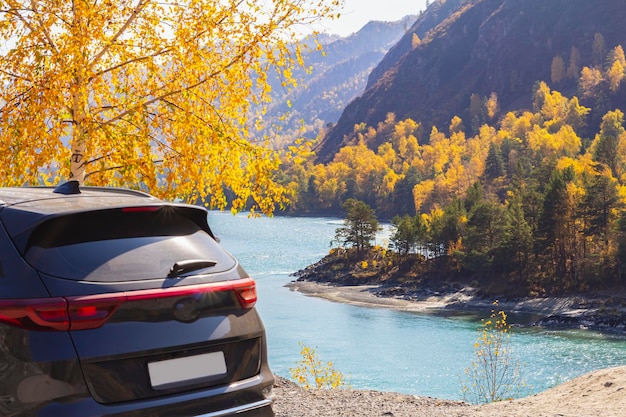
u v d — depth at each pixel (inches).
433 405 280.8
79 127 347.6
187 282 136.1
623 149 7416.3
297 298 3587.6
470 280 4183.1
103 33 342.6
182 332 132.1
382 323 2839.6
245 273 149.9
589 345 2418.8
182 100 365.7
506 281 3978.8
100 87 355.9
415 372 1881.2
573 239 4069.9
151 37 360.5
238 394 139.3
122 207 140.4
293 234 6998.0
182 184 369.7
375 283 4256.9
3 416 122.4
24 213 138.3
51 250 131.4
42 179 378.6
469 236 4394.7
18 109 338.6
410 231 4675.2
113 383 125.0
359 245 5270.7
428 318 3034.0
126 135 356.5
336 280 4271.7
